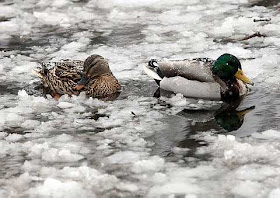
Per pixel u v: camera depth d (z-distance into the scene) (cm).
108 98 1348
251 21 1752
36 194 955
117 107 1295
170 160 1049
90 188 966
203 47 1588
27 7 2017
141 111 1266
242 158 1036
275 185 951
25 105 1313
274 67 1441
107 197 940
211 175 991
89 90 1366
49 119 1242
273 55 1505
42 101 1334
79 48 1636
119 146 1110
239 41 1623
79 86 1359
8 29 1819
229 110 1266
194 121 1215
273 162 1020
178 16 1839
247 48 1573
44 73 1427
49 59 1573
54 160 1062
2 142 1134
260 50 1549
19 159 1072
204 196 932
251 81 1344
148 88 1387
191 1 1973
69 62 1430
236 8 1889
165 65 1368
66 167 1023
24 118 1247
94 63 1356
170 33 1712
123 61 1530
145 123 1207
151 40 1659
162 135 1153
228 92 1311
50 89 1408
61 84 1384
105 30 1770
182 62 1364
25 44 1695
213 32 1697
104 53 1588
